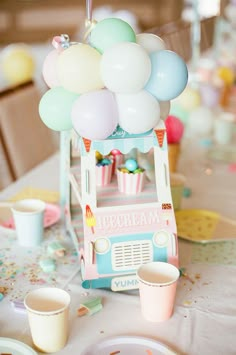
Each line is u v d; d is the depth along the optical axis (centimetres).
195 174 176
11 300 103
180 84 101
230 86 242
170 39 206
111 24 99
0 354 86
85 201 108
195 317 99
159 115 103
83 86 98
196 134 215
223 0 278
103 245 106
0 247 124
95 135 100
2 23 531
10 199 152
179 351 89
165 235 109
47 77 109
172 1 517
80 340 91
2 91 199
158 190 111
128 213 109
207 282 111
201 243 128
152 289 94
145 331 94
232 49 272
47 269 114
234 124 206
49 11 525
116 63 93
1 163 210
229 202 154
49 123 107
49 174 174
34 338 88
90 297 105
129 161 115
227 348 90
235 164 186
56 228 135
